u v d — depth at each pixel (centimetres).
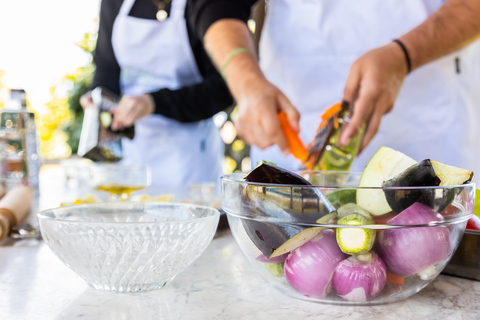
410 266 44
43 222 50
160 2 192
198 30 142
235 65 118
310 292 46
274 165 48
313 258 45
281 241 45
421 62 106
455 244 46
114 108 172
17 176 135
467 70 141
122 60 204
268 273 49
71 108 445
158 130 206
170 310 47
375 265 44
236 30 128
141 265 50
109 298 50
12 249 73
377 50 102
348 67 148
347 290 45
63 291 52
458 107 143
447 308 47
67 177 188
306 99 155
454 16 108
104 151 169
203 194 119
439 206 43
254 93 107
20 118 135
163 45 196
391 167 48
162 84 205
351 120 91
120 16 197
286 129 104
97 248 48
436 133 145
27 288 54
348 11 144
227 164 318
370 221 43
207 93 191
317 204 43
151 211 62
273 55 158
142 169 133
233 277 58
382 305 48
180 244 50
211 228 54
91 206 61
